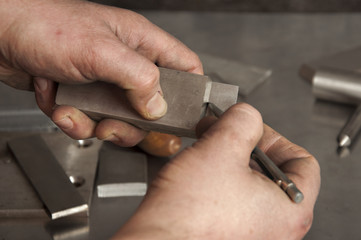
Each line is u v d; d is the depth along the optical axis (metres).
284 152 0.48
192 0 2.09
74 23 0.49
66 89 0.51
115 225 0.56
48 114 0.61
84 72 0.48
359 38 1.11
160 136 0.64
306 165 0.46
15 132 0.73
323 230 0.56
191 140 0.74
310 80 0.92
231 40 1.11
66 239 0.54
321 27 1.17
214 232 0.38
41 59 0.49
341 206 0.60
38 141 0.68
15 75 0.59
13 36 0.49
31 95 0.88
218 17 1.23
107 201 0.60
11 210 0.56
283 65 0.99
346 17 1.22
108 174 0.62
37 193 0.59
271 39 1.11
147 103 0.46
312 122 0.79
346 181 0.65
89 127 0.54
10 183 0.61
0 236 0.54
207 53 1.04
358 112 0.76
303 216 0.42
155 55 0.60
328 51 1.05
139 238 0.34
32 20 0.49
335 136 0.76
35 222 0.56
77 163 0.66
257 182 0.40
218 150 0.39
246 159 0.40
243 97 0.86
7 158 0.66
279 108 0.84
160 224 0.36
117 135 0.54
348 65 0.92
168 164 0.39
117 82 0.47
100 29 0.49
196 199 0.38
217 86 0.48
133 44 0.58
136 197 0.61
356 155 0.71
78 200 0.57
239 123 0.41
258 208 0.39
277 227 0.40
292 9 2.04
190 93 0.46
